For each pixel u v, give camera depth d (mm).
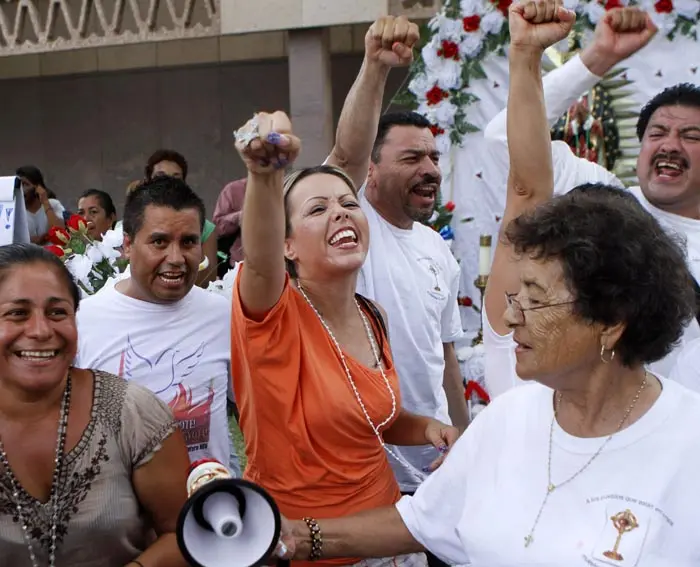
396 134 3061
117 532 1813
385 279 2963
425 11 6062
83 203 5996
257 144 1692
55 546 1756
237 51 9172
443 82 4207
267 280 1921
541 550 1502
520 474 1600
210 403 2568
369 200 3131
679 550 1421
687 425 1498
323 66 6492
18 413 1787
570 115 4203
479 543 1600
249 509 1557
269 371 2025
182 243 2500
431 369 3027
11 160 9984
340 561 2047
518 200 2111
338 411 2061
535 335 1511
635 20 2695
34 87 9797
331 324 2225
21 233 3148
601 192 1725
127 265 3324
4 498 1737
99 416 1828
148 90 9492
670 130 2775
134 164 9641
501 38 4137
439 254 3211
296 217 2203
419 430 2326
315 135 6551
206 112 9352
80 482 1776
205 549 1515
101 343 2479
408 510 1837
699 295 2270
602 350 1500
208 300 2645
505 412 1706
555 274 1488
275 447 2086
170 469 1889
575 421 1578
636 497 1460
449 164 4297
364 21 6207
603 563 1425
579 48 4074
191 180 9477
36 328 1736
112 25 7004
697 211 2908
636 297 1446
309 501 2086
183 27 6773
